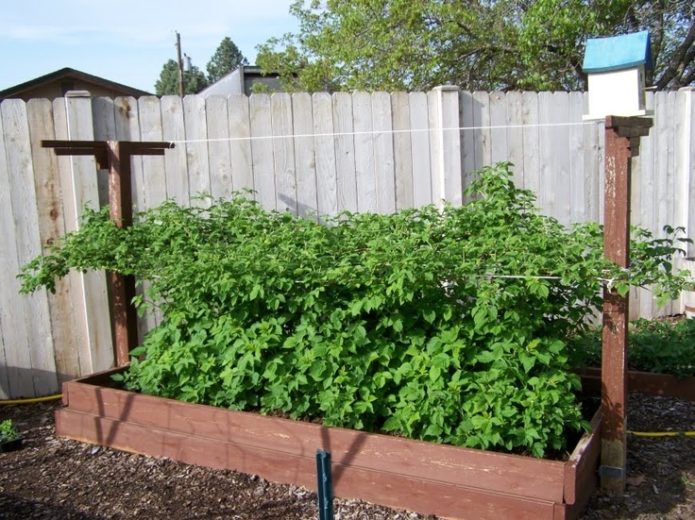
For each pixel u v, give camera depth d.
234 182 5.30
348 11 13.31
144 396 4.14
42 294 5.11
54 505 3.56
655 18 11.62
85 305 5.18
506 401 3.36
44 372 5.17
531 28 9.84
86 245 4.41
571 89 12.06
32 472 3.96
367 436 3.48
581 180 6.20
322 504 2.29
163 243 4.43
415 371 3.58
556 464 3.07
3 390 5.13
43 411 4.95
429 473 3.34
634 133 3.45
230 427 3.86
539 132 5.97
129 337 4.83
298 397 3.83
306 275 3.66
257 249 3.90
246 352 3.84
